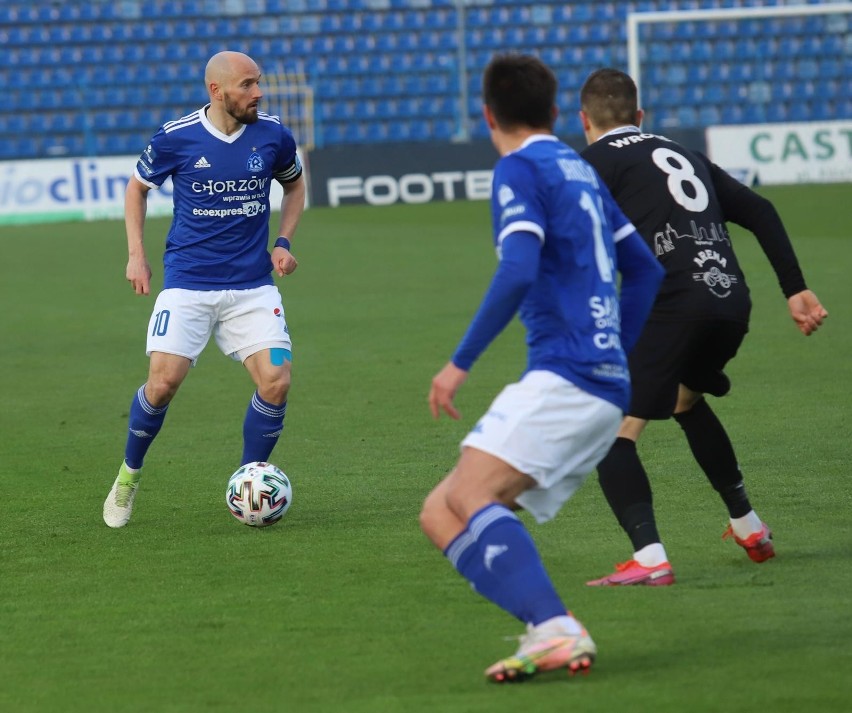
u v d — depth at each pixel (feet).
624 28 353.31
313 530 63.36
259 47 343.87
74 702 40.68
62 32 335.67
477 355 40.47
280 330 68.18
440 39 350.23
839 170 294.25
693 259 53.11
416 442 83.97
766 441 79.71
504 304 39.86
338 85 340.59
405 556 58.03
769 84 347.97
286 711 39.09
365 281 174.60
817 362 107.96
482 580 41.01
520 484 41.60
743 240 213.25
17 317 151.94
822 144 294.05
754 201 55.52
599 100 56.24
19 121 320.91
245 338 68.08
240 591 53.11
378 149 290.56
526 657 39.99
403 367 113.09
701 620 46.98
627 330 45.65
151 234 240.12
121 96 329.72
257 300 68.08
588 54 349.41
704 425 55.16
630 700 38.91
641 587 51.60
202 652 45.32
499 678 40.52
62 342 134.21
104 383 111.24
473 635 46.34
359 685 41.27
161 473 77.92
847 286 151.33
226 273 67.62
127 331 140.87
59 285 178.91
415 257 199.62
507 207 41.14
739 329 53.78
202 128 66.64
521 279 39.75
